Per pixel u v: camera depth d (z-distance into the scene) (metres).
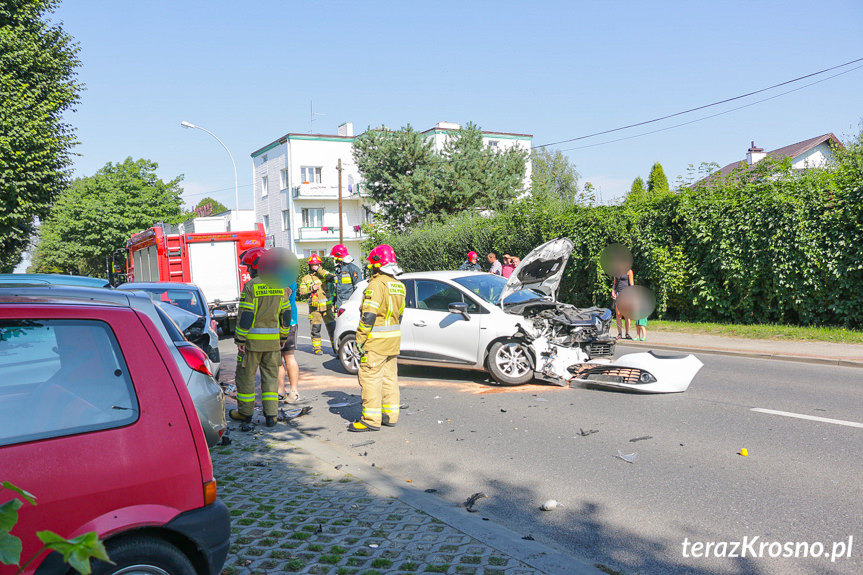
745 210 13.66
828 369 9.50
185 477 2.80
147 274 19.91
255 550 3.87
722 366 10.09
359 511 4.52
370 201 34.59
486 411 7.55
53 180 19.47
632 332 14.56
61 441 2.53
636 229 16.05
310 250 47.91
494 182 31.27
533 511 4.60
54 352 2.67
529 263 9.05
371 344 6.91
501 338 8.96
